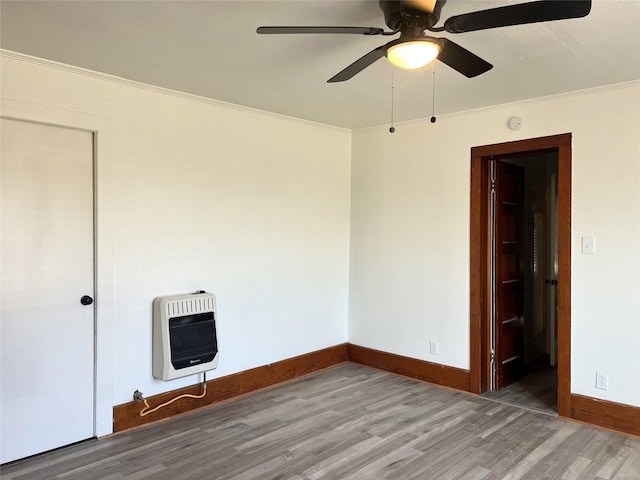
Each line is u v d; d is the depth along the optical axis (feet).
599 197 10.84
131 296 10.76
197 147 11.92
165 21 7.54
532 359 16.26
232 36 8.11
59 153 9.75
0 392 9.02
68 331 9.87
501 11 5.64
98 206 10.16
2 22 7.60
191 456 9.34
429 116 13.71
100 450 9.62
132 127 10.71
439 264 13.74
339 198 15.85
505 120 12.35
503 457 9.33
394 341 14.89
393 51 6.55
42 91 9.36
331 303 15.67
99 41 8.36
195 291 11.92
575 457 9.34
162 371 10.86
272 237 13.75
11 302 9.16
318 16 7.36
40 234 9.50
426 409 11.85
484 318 13.21
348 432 10.46
